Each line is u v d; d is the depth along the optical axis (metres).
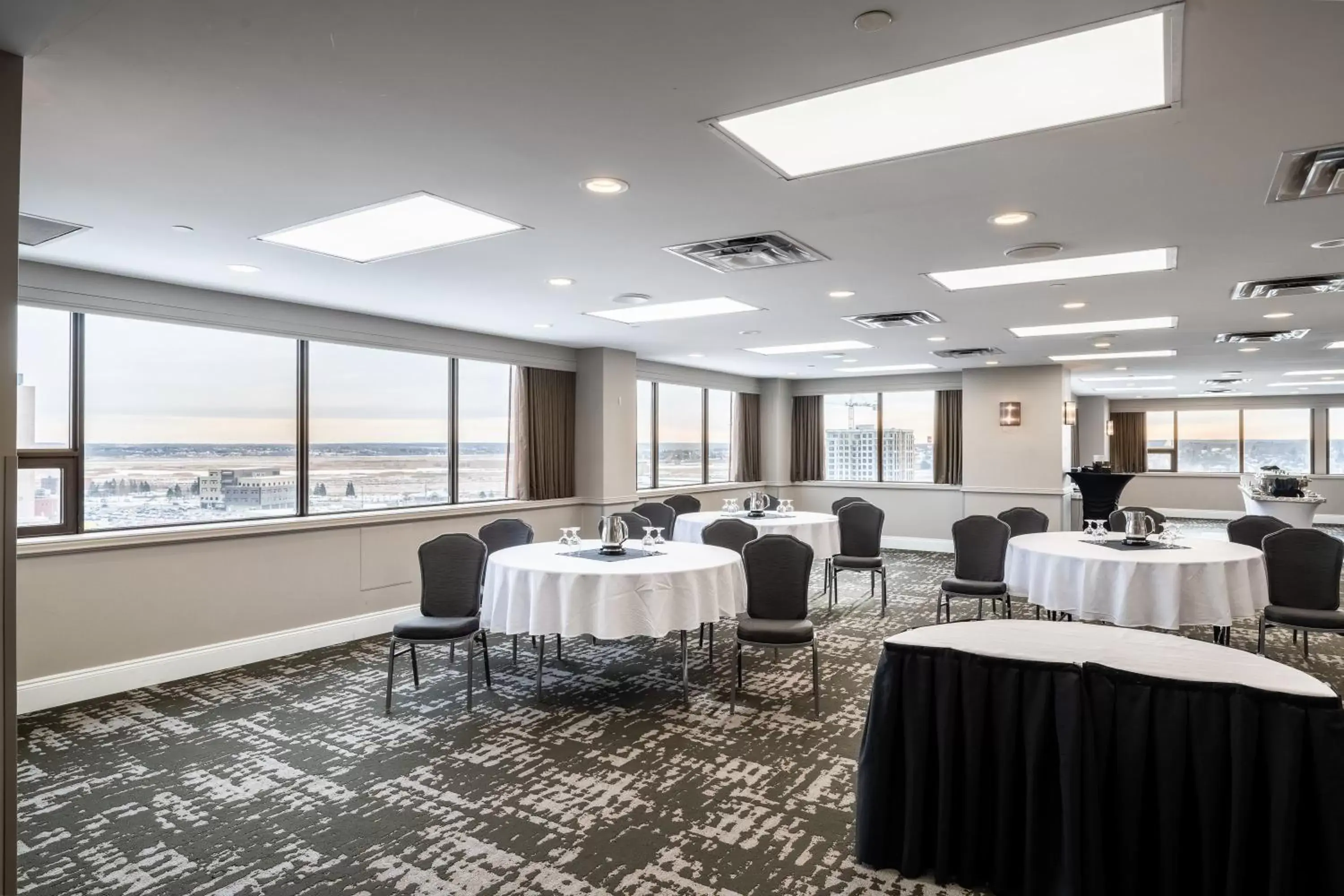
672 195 3.19
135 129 2.51
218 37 1.94
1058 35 1.92
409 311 5.90
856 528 7.29
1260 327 6.74
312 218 3.50
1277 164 2.81
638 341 7.70
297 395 5.80
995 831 2.50
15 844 1.94
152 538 4.75
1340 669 5.17
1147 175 2.94
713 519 7.33
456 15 1.83
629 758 3.65
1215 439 16.52
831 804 3.17
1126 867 2.32
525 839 2.88
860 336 7.28
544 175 2.96
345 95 2.28
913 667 2.63
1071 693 2.37
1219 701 2.26
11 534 1.95
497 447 7.50
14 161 2.00
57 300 4.38
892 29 1.90
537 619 4.23
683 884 2.57
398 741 3.88
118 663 4.63
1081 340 7.64
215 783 3.37
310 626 5.67
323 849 2.81
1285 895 2.15
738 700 4.53
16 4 1.77
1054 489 9.93
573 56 2.04
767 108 2.36
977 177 2.96
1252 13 1.80
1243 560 4.89
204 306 5.05
